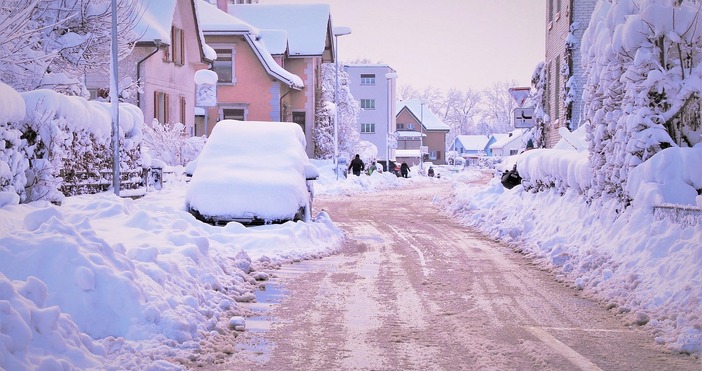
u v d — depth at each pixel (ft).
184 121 124.77
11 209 38.58
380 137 366.02
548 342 25.26
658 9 43.11
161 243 35.22
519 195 69.77
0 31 53.31
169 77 116.57
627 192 42.63
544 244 47.26
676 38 42.80
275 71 159.53
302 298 33.09
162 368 20.90
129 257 29.35
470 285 36.76
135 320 24.06
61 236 25.48
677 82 42.78
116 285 24.52
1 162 41.29
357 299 32.94
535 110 109.40
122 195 63.67
